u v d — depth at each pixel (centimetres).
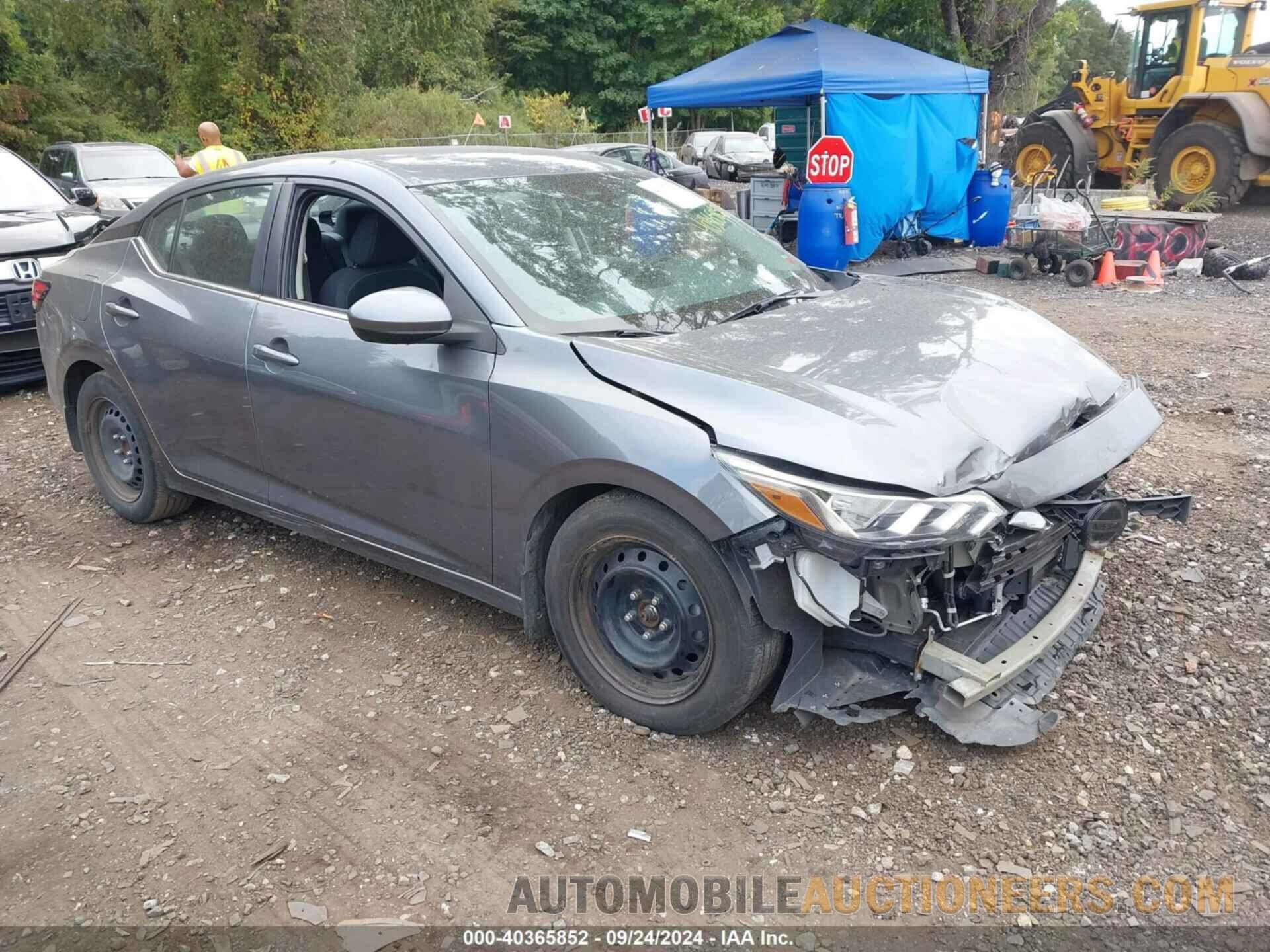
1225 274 1033
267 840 264
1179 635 342
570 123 3772
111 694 336
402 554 354
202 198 413
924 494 246
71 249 723
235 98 2431
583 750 296
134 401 436
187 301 403
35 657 361
